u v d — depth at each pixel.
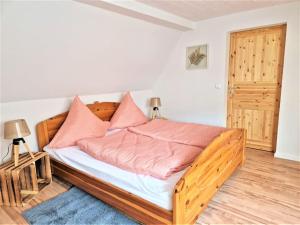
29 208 2.26
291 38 3.11
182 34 4.25
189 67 4.29
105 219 2.04
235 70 3.92
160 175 1.82
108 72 3.57
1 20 2.00
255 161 3.31
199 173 1.85
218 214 2.09
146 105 4.89
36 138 3.05
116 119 3.64
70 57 2.85
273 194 2.41
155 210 1.75
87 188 2.36
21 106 2.88
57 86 3.09
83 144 2.68
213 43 3.89
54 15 2.28
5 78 2.49
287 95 3.24
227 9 3.32
